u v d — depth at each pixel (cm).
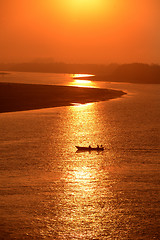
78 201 9962
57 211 9306
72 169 12912
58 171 12612
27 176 11956
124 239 8100
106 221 8844
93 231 8419
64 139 18050
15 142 17000
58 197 10181
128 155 14975
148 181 11556
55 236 8181
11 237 8081
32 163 13500
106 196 10288
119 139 18275
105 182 11475
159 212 9294
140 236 8212
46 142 17212
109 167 13200
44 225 8625
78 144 17062
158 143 17300
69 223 8744
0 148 15688
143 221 8875
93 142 17525
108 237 8169
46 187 10956
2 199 9956
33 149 15712
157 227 8575
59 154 14988
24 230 8388
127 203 9831
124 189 10850
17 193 10419
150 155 15000
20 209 9369
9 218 8888
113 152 15525
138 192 10594
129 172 12569
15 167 12925
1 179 11581
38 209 9406
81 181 11588
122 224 8719
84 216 9138
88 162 13850
